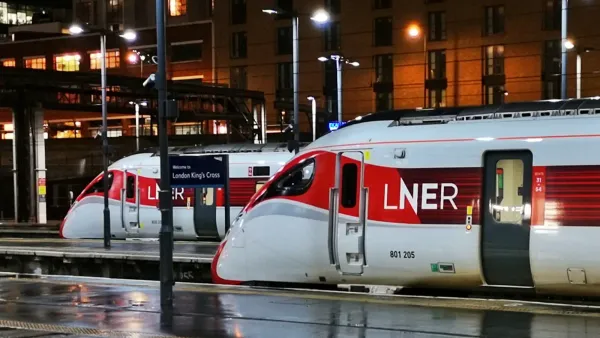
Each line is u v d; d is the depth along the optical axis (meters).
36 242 44.16
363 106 93.56
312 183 22.59
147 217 41.97
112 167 43.53
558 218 18.97
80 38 112.88
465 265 20.12
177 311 18.95
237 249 23.92
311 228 22.39
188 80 105.38
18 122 63.72
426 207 20.56
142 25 111.06
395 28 91.31
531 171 19.44
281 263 23.06
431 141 20.81
